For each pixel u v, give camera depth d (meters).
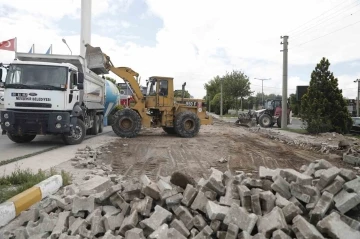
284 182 4.41
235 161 9.99
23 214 4.68
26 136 13.20
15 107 11.32
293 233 3.53
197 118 16.55
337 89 20.61
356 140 16.27
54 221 4.16
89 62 15.84
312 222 3.79
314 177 5.02
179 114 16.52
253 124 26.62
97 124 17.34
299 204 4.11
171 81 16.73
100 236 3.88
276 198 4.09
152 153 11.21
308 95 20.98
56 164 8.73
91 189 5.00
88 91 14.79
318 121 19.84
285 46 26.03
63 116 11.48
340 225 3.51
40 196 5.63
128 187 4.52
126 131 15.82
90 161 8.88
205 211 3.97
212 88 76.62
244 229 3.58
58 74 11.58
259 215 3.87
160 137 16.48
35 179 6.39
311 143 14.46
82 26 26.05
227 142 14.80
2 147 11.88
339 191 4.22
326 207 3.87
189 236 3.66
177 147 12.77
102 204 4.54
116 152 11.29
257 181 4.59
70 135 12.41
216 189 4.43
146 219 3.81
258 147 13.38
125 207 4.26
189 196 4.09
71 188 5.56
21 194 5.32
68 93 11.77
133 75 16.47
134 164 9.24
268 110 28.66
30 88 11.31
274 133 19.95
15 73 11.45
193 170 8.55
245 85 58.50
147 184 4.29
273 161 10.17
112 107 21.94
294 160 10.45
